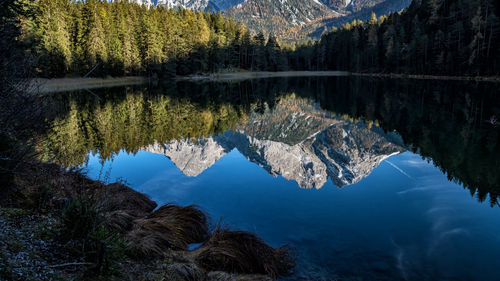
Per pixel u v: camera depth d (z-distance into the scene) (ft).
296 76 344.28
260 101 123.75
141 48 230.68
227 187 30.86
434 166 36.78
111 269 12.39
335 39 440.45
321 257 18.04
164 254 16.22
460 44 220.64
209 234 21.26
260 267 16.80
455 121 67.36
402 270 16.55
